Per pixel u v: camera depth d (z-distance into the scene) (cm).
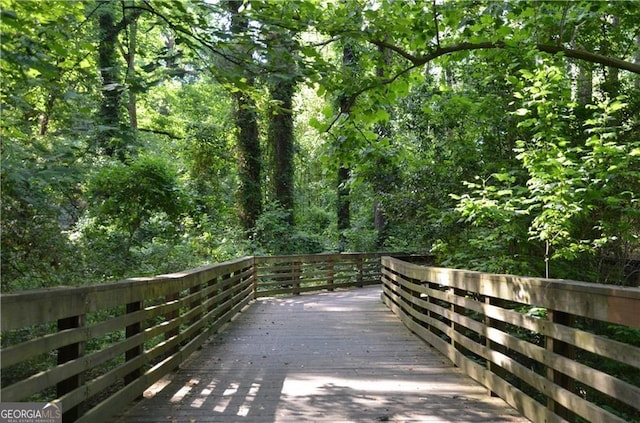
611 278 768
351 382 513
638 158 622
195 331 665
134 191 782
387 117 718
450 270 589
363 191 1712
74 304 324
